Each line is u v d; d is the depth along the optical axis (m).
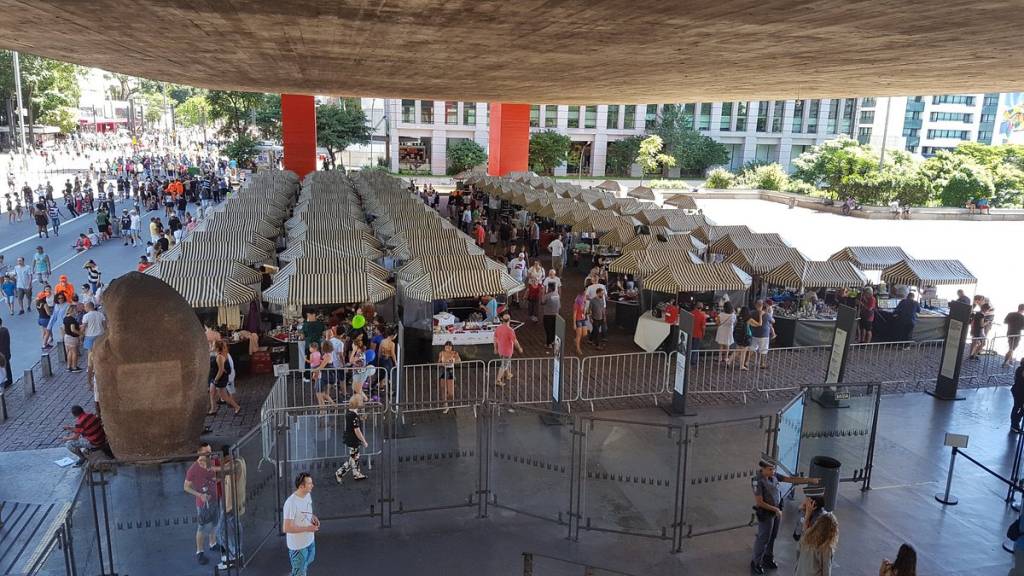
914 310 18.83
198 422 10.84
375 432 11.73
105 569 8.52
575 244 30.81
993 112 116.00
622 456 12.14
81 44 16.17
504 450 12.23
